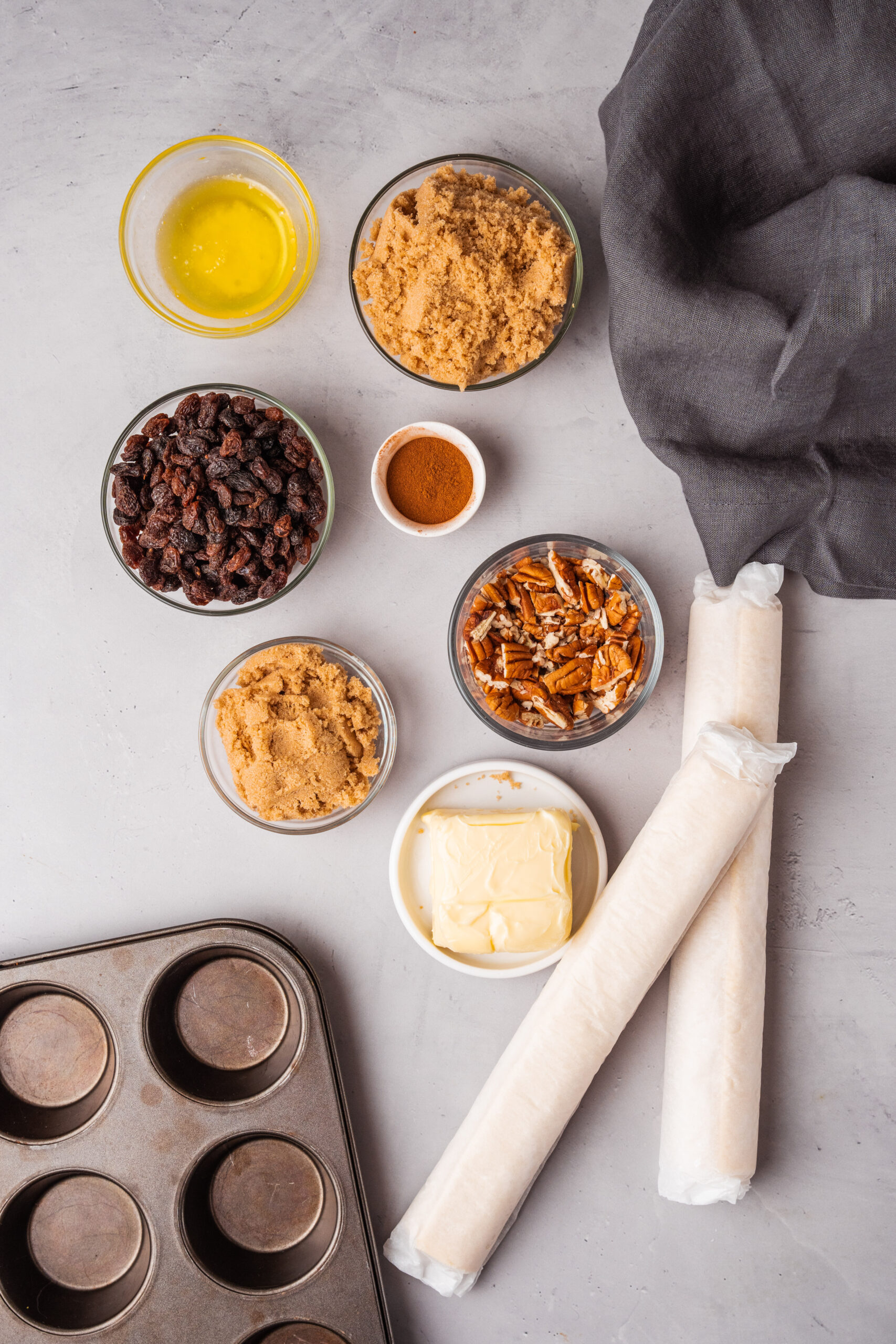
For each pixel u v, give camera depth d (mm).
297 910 685
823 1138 678
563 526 681
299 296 658
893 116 607
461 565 683
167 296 673
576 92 670
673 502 680
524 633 661
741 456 641
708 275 630
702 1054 644
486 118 672
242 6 674
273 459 649
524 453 681
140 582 655
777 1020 680
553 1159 680
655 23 633
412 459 659
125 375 684
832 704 681
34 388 686
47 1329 670
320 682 664
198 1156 665
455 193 632
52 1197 686
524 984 682
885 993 677
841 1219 676
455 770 670
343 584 684
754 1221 678
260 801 653
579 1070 636
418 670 684
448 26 670
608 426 679
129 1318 664
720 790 629
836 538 643
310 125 674
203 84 676
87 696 689
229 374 683
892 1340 672
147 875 687
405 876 675
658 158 614
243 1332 662
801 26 599
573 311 652
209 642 686
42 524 688
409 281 641
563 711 653
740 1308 677
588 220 674
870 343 602
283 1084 661
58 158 681
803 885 680
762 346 613
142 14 676
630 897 634
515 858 650
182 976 680
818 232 618
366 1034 683
